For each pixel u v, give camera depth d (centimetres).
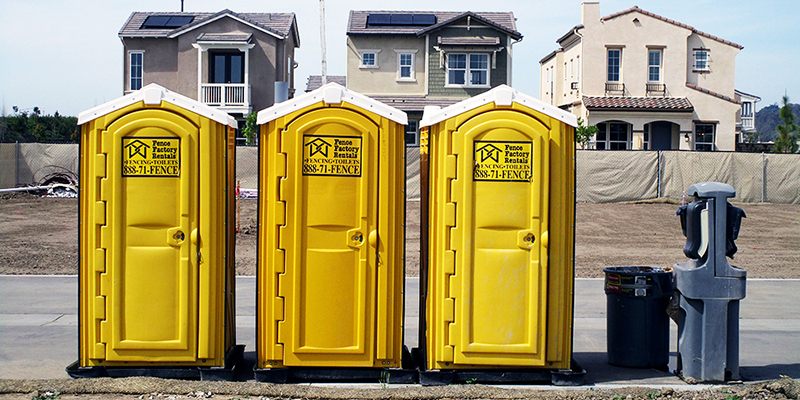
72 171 2695
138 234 570
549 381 593
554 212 579
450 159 573
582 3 3503
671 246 1614
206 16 3644
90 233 571
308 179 567
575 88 3641
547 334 584
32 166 2673
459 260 575
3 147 2638
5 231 1680
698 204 621
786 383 590
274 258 568
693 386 603
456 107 573
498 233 576
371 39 3378
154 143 566
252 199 2403
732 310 618
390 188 573
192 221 570
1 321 825
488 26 3331
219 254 578
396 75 3391
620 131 3484
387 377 579
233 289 632
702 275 608
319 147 566
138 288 570
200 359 579
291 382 584
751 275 1216
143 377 568
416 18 3531
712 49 3612
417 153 2389
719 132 3509
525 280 577
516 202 573
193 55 3409
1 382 560
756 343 770
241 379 598
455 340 577
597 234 1806
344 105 568
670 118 3419
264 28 3406
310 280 569
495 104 575
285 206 566
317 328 571
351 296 573
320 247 570
